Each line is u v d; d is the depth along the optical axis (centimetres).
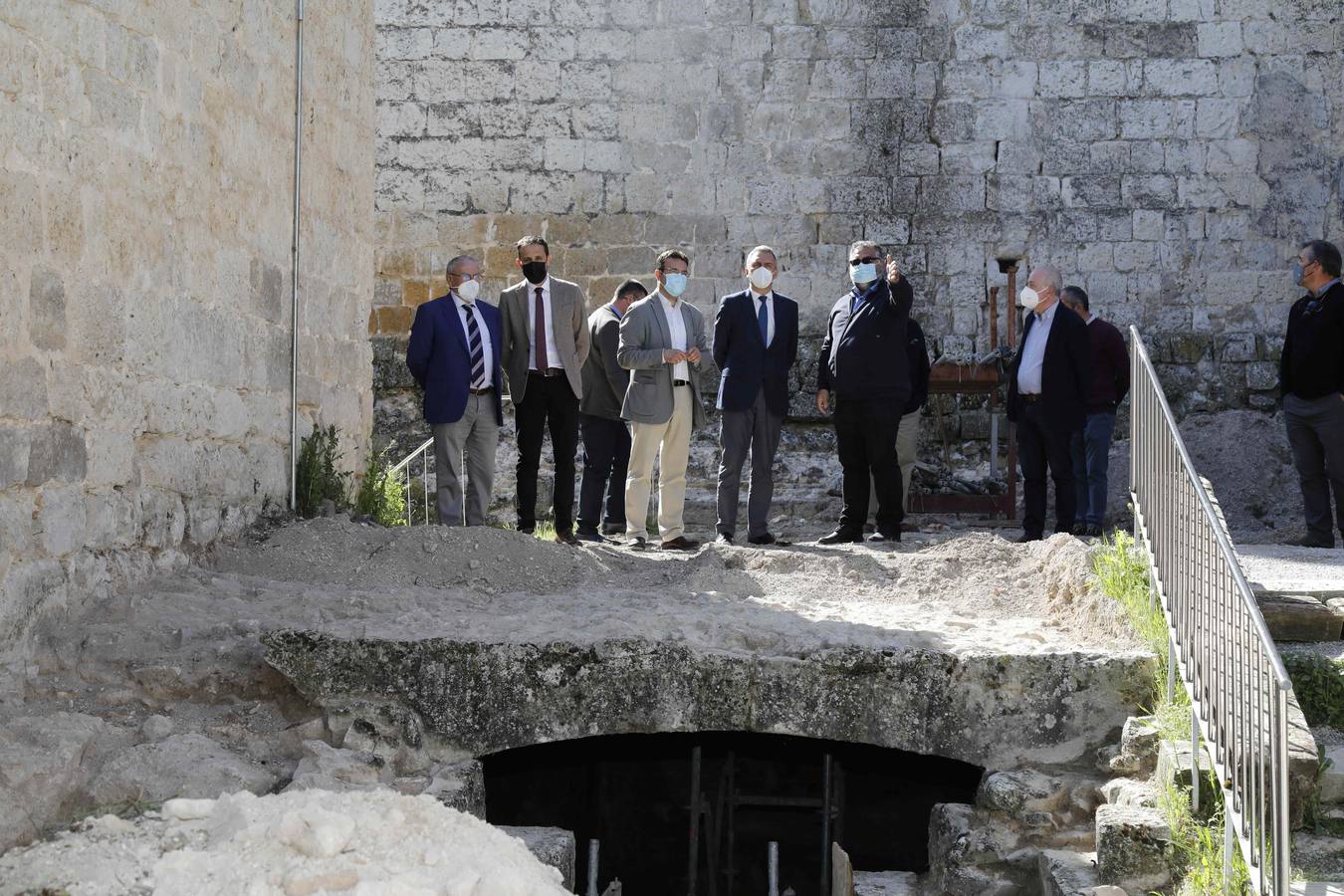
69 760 520
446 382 909
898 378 956
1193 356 1412
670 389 943
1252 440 1389
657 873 765
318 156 933
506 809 708
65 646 603
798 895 755
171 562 711
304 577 756
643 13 1450
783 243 1444
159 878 441
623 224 1448
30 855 461
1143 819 509
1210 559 516
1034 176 1433
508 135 1455
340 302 982
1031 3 1433
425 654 606
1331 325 933
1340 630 636
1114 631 644
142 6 676
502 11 1454
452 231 1453
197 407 741
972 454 1390
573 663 607
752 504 966
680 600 725
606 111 1449
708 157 1448
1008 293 1368
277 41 856
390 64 1456
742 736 725
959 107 1438
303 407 901
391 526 927
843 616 690
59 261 602
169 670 605
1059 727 596
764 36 1446
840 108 1442
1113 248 1427
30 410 581
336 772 564
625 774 765
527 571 790
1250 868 457
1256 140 1420
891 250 1438
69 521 617
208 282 755
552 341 939
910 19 1440
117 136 652
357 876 438
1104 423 1034
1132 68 1430
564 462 945
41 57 587
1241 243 1421
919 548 933
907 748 602
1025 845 559
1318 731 574
